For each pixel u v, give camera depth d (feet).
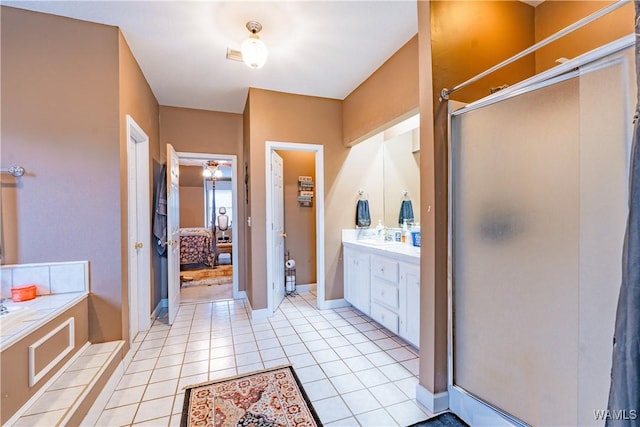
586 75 3.55
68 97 6.43
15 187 6.12
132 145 8.89
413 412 5.41
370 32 7.27
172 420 5.22
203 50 7.93
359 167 11.94
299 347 8.07
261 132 10.49
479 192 5.01
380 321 9.12
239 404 5.62
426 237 5.60
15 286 6.06
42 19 6.28
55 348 5.25
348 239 11.77
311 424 5.08
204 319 10.34
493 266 4.80
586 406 3.61
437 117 5.44
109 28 6.76
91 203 6.56
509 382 4.56
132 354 7.61
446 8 5.58
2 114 6.05
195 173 27.27
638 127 2.71
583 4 5.82
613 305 3.36
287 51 8.07
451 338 5.48
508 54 6.29
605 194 3.40
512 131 4.47
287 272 13.56
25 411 4.38
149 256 9.47
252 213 10.41
